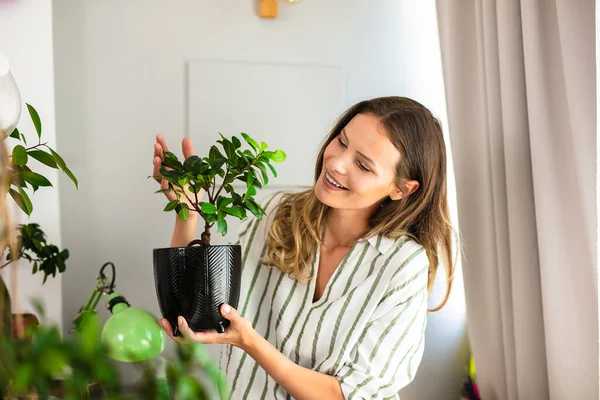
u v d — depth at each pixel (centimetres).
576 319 148
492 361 179
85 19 188
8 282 160
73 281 188
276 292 136
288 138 198
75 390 47
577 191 147
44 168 167
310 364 135
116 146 190
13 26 164
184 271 104
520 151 162
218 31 196
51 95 167
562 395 151
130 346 80
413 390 205
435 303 205
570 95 142
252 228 144
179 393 51
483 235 180
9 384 48
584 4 141
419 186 133
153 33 192
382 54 205
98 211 189
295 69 198
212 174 108
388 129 124
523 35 157
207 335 108
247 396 137
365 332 132
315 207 138
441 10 187
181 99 194
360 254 135
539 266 162
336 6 203
